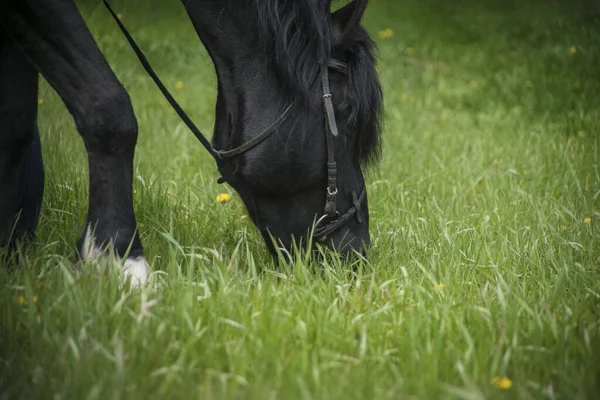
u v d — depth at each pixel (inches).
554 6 922.1
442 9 952.3
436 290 213.5
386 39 772.0
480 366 173.6
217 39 204.5
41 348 173.3
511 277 235.3
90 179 204.8
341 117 201.3
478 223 293.6
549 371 172.4
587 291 222.2
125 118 199.6
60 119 410.6
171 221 232.4
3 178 215.2
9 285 195.8
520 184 355.6
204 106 504.1
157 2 761.6
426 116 510.3
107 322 184.5
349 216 207.8
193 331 181.6
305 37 199.6
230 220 285.6
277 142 202.8
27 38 196.5
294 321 190.2
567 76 626.2
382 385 165.3
